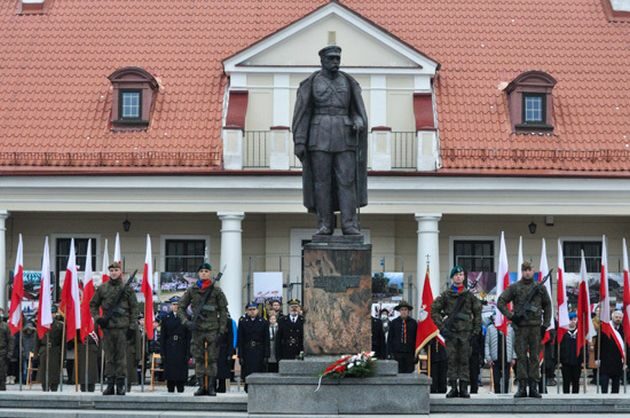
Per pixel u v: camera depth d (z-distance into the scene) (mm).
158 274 40750
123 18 47000
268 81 42844
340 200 22828
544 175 41000
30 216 42656
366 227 42500
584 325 28016
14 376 35125
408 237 42750
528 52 45719
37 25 46750
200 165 41188
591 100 44000
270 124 42656
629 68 45406
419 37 46094
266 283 39156
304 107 23000
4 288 40906
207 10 47219
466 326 22766
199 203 41094
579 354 27984
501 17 47188
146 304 28500
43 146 41812
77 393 23516
